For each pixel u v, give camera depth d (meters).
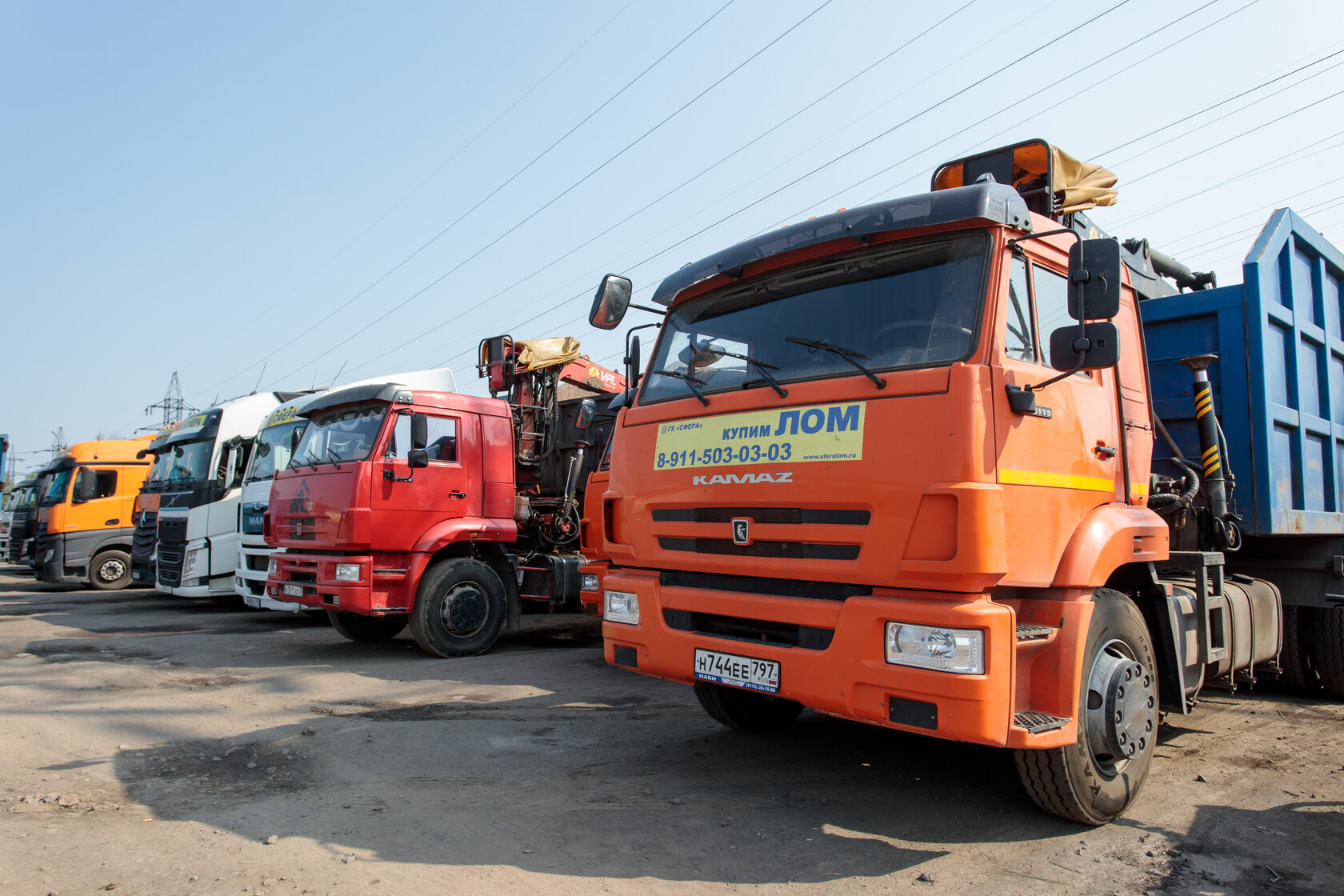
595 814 4.02
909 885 3.28
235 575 11.77
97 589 16.81
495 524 8.96
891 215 3.80
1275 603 5.95
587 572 8.45
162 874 3.29
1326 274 6.60
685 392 4.45
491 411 9.16
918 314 3.68
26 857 3.42
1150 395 4.92
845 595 3.56
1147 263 6.20
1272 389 5.55
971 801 4.22
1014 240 3.72
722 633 4.11
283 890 3.16
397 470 8.29
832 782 4.52
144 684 7.04
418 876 3.30
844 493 3.49
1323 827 3.88
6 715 5.85
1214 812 4.07
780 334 4.11
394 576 8.22
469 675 7.54
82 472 16.53
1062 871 3.40
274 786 4.39
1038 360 3.79
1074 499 3.81
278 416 10.86
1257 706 6.32
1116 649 3.99
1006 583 3.33
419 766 4.77
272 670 7.75
